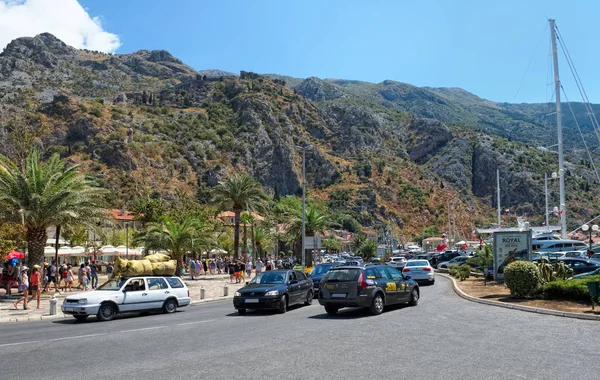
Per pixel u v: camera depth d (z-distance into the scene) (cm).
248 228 7956
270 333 1196
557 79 4294
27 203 2522
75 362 888
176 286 1945
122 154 13962
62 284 3547
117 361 885
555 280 1870
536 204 16538
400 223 17100
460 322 1310
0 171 2503
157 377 750
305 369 783
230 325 1394
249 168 17638
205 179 15525
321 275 2381
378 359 851
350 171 19362
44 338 1218
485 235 7788
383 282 1617
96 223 2812
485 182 19400
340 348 961
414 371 759
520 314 1469
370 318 1455
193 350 978
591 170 17375
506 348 941
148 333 1255
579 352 898
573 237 7606
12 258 2872
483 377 721
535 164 18538
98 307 1673
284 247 10000
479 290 2238
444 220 16875
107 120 15588
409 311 1603
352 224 15700
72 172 2681
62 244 5062
